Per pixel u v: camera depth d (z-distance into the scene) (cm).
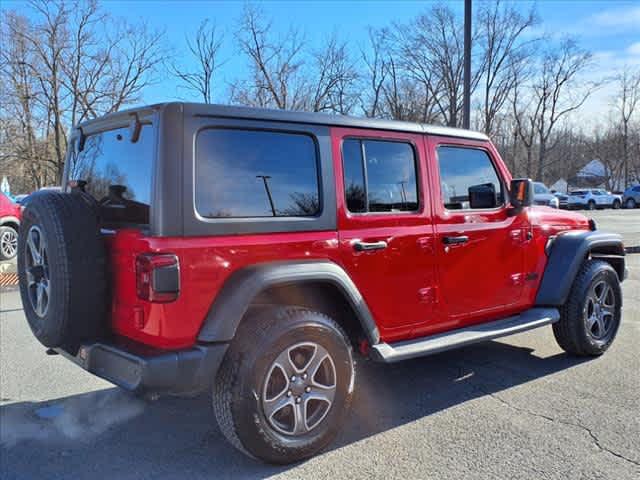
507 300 444
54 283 291
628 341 555
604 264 502
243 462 318
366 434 351
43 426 373
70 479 303
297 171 324
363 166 355
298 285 332
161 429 367
